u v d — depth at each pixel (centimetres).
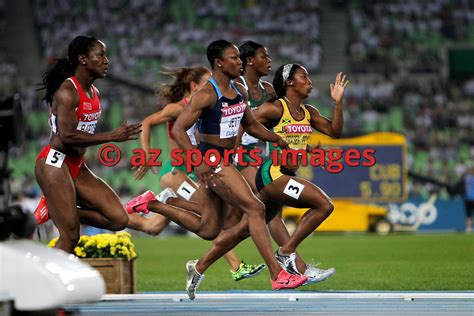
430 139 8319
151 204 2431
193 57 9494
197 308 2214
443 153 8188
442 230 6469
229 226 2505
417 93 8881
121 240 2591
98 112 2217
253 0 10200
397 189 5984
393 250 4641
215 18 10031
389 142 5969
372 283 3098
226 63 2183
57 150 2167
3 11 9838
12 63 9425
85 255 2575
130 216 2867
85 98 2159
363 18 10050
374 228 6309
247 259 4334
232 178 2194
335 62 9675
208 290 2969
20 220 1468
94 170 7569
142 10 10056
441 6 10200
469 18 10125
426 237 5719
